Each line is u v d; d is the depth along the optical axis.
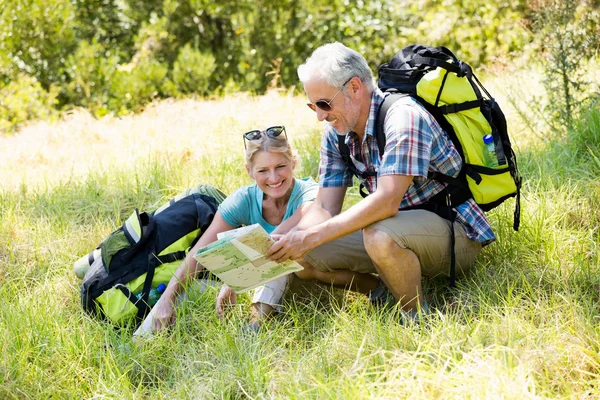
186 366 3.50
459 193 3.64
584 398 2.87
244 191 3.99
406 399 2.86
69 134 7.99
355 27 11.32
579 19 6.06
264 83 11.21
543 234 4.12
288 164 3.82
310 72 3.51
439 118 3.59
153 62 10.97
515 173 3.64
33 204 5.64
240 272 3.37
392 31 11.27
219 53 11.58
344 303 3.88
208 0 11.48
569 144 5.26
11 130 9.59
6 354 3.46
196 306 3.90
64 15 11.09
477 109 3.59
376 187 3.74
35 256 4.81
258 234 3.23
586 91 6.09
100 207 5.49
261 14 11.38
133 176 6.01
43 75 10.93
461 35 10.38
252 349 3.49
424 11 11.17
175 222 4.12
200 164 6.04
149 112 8.97
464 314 3.47
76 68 10.63
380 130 3.53
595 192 4.44
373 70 11.32
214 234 3.98
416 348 3.25
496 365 2.91
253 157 3.78
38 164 6.99
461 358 3.14
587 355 3.03
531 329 3.27
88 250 4.84
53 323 3.82
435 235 3.59
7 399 3.31
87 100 10.59
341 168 3.89
